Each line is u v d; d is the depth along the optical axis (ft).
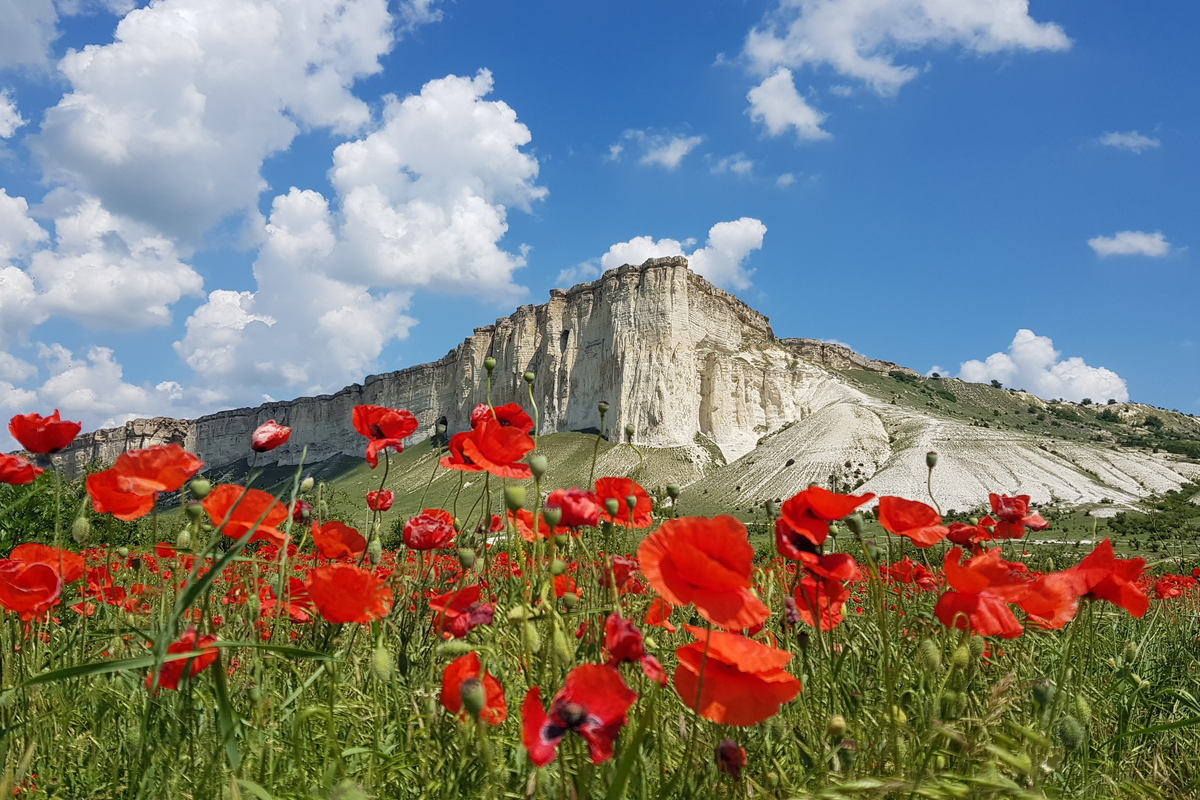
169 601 8.57
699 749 6.31
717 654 4.89
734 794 5.79
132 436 616.80
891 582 11.44
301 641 9.32
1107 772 8.21
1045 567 13.43
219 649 5.28
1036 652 10.85
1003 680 5.97
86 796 6.39
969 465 359.25
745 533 5.05
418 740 6.75
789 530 6.81
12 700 6.77
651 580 4.98
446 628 7.67
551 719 4.70
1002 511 12.51
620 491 9.37
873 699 8.01
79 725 7.94
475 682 4.70
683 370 424.87
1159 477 353.10
